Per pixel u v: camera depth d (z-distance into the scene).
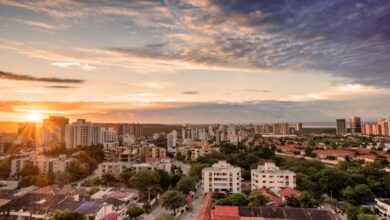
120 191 130.12
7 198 109.38
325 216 92.12
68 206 102.00
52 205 103.25
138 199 132.88
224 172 140.12
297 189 135.75
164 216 94.12
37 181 148.00
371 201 116.25
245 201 109.69
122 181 157.00
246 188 144.75
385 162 187.25
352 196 116.19
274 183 135.88
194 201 131.75
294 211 94.88
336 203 112.12
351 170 152.38
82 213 93.38
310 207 106.12
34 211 99.56
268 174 136.88
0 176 177.88
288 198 111.19
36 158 190.38
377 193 128.38
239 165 187.75
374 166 160.25
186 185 131.38
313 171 153.00
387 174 142.38
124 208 112.75
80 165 176.62
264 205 105.69
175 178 158.50
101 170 178.12
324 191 128.12
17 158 192.75
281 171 141.12
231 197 111.56
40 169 179.38
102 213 99.75
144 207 115.12
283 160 199.75
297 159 185.88
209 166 172.62
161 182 149.62
